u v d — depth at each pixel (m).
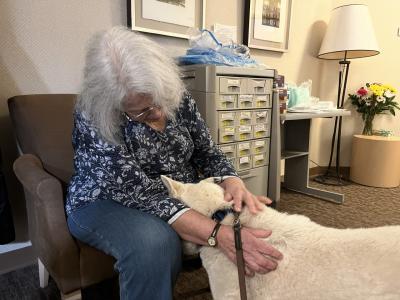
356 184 2.95
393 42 3.06
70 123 1.36
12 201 1.47
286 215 0.82
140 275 0.80
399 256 0.63
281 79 2.01
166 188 0.98
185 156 1.13
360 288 0.61
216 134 1.55
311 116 2.08
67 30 1.52
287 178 2.76
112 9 1.65
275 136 1.87
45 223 0.97
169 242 0.84
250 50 2.45
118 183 0.92
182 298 1.29
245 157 1.74
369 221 2.09
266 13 2.44
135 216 0.90
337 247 0.68
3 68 1.38
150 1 1.77
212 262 0.80
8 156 1.43
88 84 0.86
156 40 1.88
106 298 1.32
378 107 2.97
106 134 0.89
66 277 0.95
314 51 2.98
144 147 1.01
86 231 0.91
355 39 2.59
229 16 2.24
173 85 0.90
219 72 1.50
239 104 1.64
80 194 0.99
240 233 0.75
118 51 0.82
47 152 1.27
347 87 3.13
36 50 1.45
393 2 2.98
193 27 1.99
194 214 0.84
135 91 0.82
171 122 1.08
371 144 2.82
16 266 1.53
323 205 2.38
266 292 0.70
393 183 2.84
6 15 1.35
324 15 2.97
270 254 0.71
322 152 3.23
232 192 0.93
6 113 1.41
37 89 1.48
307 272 0.66
